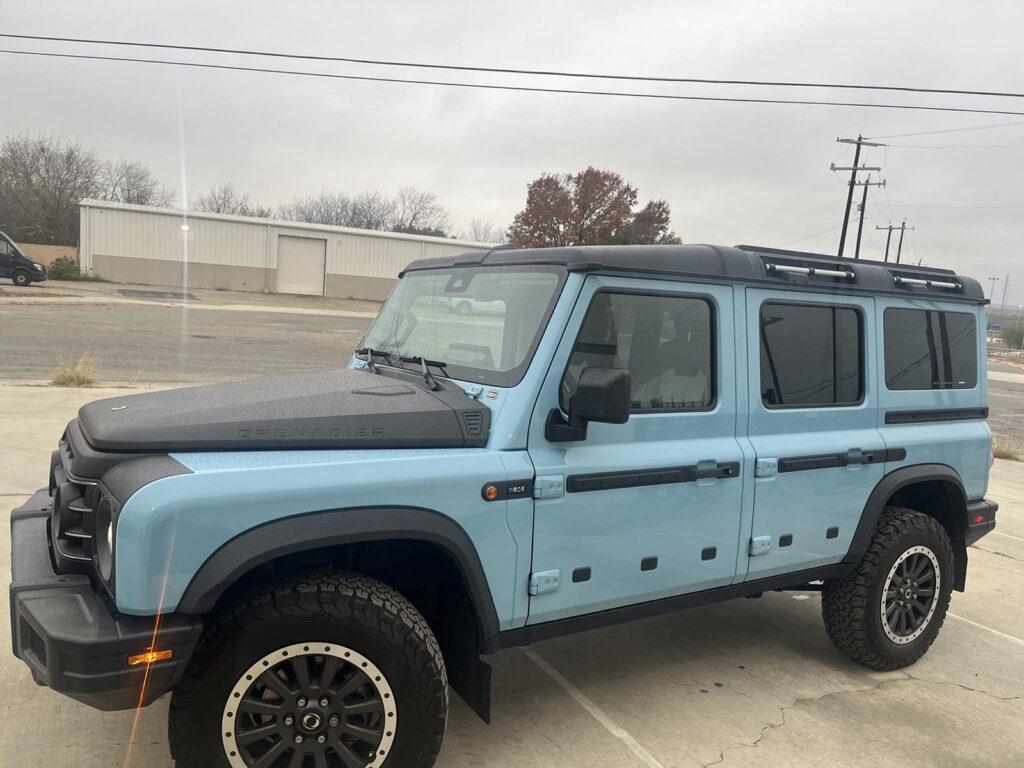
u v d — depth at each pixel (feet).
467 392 9.77
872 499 12.80
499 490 8.95
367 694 8.32
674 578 10.71
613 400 8.57
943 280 14.26
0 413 28.25
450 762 9.93
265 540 7.56
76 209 179.22
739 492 11.15
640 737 10.78
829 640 14.83
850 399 12.75
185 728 7.71
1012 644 15.35
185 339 60.18
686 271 10.51
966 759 10.75
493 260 10.77
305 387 9.91
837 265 12.68
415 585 10.04
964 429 14.39
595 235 167.32
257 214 224.53
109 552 7.62
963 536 14.38
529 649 13.73
